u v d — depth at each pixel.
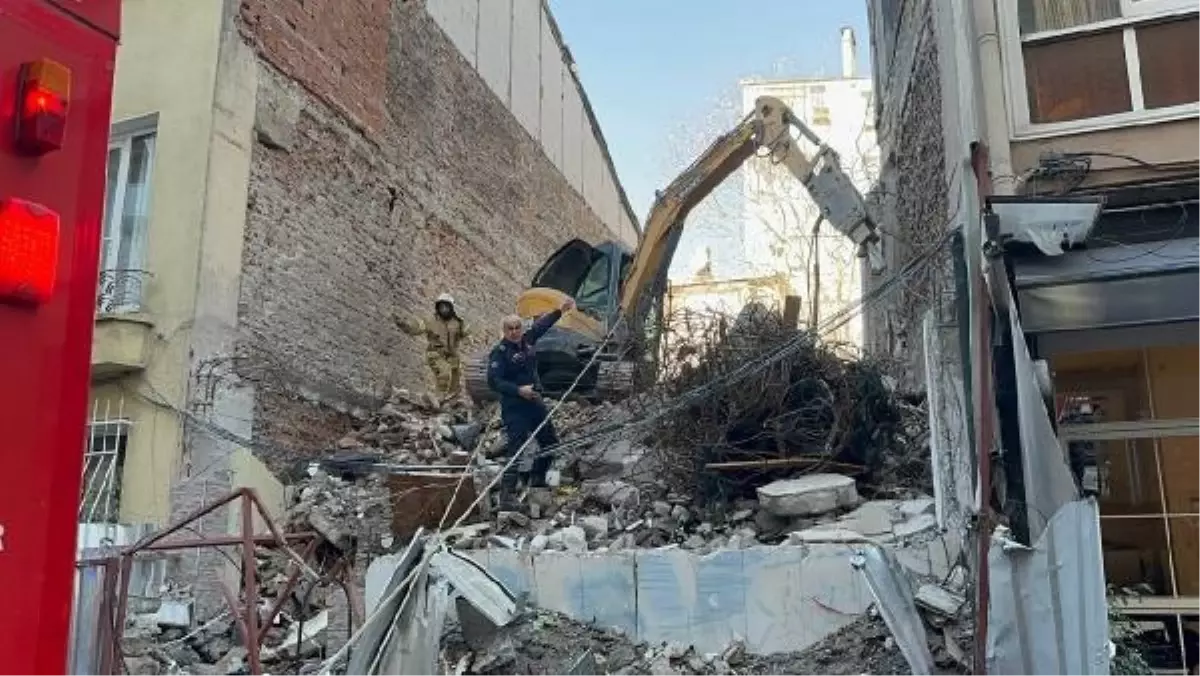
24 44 2.40
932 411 7.52
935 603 6.39
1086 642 5.05
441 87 17.73
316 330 12.83
